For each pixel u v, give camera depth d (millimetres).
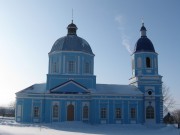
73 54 57875
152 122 57906
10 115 101875
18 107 54875
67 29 62344
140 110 57094
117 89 58812
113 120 55812
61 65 57281
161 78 60156
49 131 40500
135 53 61094
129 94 56875
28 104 54688
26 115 54312
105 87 59406
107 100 56156
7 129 40281
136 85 60188
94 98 55500
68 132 40375
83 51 58406
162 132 45406
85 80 57500
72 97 55312
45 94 54656
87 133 39969
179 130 47969
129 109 56812
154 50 61375
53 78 56531
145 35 62844
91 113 55125
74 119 54781
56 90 55406
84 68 58438
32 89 56656
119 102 56625
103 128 50562
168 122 76750
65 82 55969
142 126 54500
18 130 39312
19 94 54906
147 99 58656
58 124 50938
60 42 59312
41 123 52969
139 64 60719
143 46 61125
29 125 50031
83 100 55656
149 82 59562
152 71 60250
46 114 54250
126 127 53000
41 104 54781
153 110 58500
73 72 57531
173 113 93062
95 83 58062
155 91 59406
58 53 58031
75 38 59938
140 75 59562
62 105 54812
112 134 39531
